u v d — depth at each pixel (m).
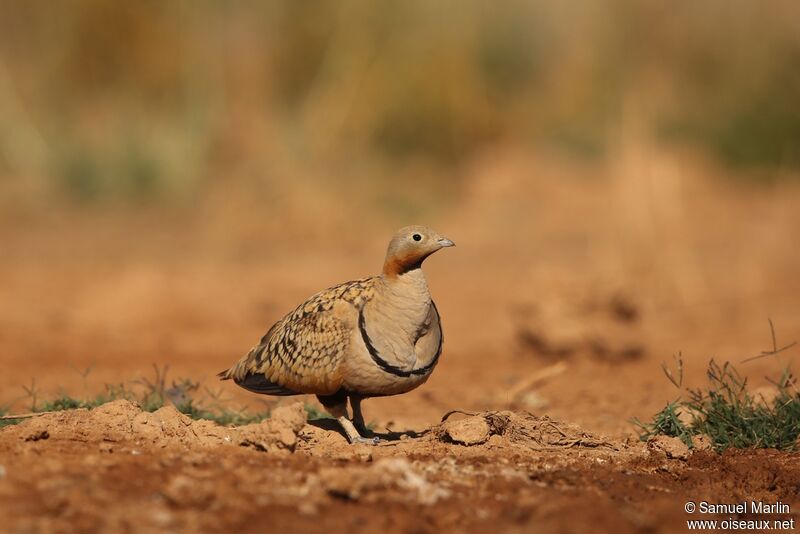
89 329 17.05
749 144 31.09
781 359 14.38
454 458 8.28
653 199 20.27
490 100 32.41
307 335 8.66
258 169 26.34
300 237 24.64
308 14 30.36
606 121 32.47
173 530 6.28
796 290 19.75
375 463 7.84
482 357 15.45
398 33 31.16
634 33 34.59
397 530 6.52
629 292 15.21
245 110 28.36
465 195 28.97
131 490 6.85
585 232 24.94
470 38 32.31
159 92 30.53
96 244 23.73
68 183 27.45
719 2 33.97
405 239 8.52
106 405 8.84
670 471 8.47
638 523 6.91
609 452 8.95
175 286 19.80
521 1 34.56
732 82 33.12
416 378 8.66
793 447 9.28
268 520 6.53
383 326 8.51
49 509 6.43
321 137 28.53
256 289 20.08
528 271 21.59
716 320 17.69
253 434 8.19
